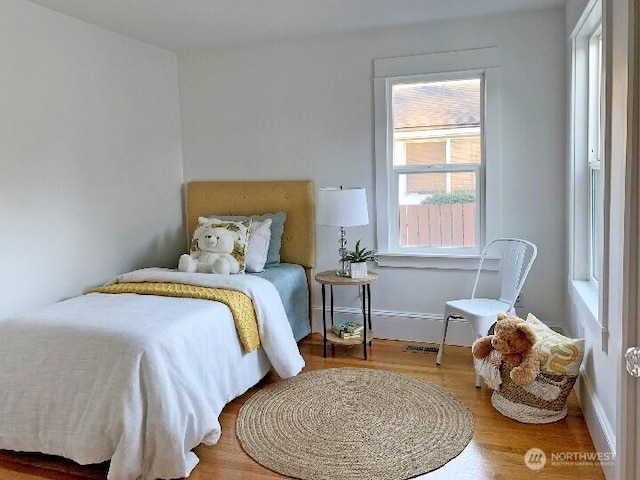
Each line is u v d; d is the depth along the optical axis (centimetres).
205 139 450
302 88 417
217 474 236
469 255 386
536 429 268
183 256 367
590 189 312
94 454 228
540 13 356
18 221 312
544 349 274
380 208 405
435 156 393
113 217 384
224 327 287
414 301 405
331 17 357
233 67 434
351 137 408
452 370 348
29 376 246
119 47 387
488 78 369
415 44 384
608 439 220
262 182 432
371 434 266
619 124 199
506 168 372
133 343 237
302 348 397
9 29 303
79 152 354
